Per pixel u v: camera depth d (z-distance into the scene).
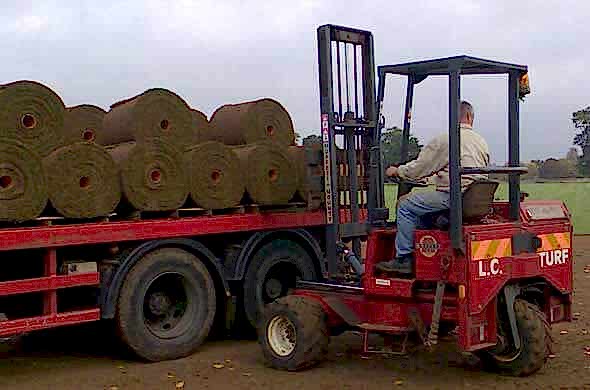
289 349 7.39
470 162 6.89
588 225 25.09
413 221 6.95
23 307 7.24
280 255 8.91
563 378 6.98
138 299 7.58
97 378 7.15
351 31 8.63
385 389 6.70
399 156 7.78
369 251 7.31
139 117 7.90
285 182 8.81
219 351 8.27
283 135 9.39
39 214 6.82
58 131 7.22
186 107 8.30
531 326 6.85
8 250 6.70
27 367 7.64
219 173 8.20
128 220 7.59
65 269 7.21
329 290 7.73
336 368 7.42
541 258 7.11
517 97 7.29
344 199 8.80
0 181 6.59
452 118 6.52
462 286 6.49
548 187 36.84
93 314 7.32
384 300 7.20
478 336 6.63
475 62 6.67
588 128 55.69
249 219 8.48
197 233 8.00
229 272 8.47
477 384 6.81
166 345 7.79
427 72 7.40
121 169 7.43
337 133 8.62
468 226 6.55
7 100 6.88
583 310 10.44
